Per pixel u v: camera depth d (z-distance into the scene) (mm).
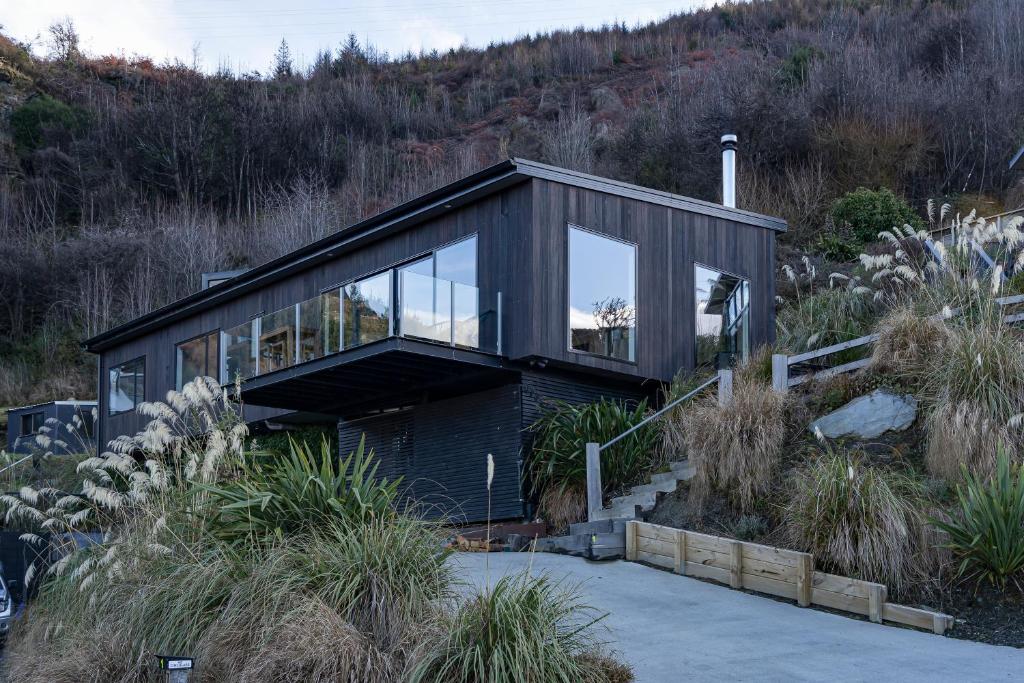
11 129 48500
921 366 11438
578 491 13398
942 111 32156
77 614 8539
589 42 61438
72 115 48625
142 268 39375
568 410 14250
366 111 52531
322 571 7355
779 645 7863
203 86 51062
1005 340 10641
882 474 9867
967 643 7988
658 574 10531
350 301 14633
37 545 11430
